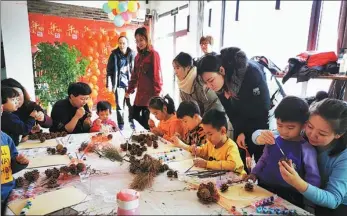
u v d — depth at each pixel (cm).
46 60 480
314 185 112
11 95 177
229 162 137
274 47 316
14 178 120
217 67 175
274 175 127
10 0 444
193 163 145
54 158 151
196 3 424
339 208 115
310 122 113
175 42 504
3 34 445
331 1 257
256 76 171
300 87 251
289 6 295
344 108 108
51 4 482
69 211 94
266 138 130
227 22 391
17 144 177
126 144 173
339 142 117
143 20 554
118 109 457
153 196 106
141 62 315
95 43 518
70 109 235
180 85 233
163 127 224
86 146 170
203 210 96
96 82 525
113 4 413
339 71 208
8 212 94
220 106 213
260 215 94
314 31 273
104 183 118
